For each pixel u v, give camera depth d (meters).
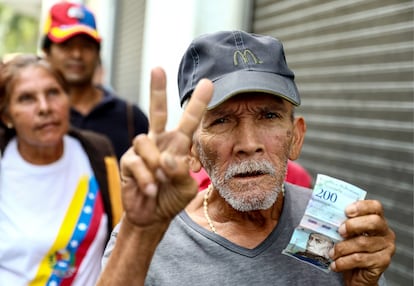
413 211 2.96
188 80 1.38
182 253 1.32
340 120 3.74
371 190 3.35
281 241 1.34
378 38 3.32
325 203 1.24
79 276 2.11
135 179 1.04
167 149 1.05
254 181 1.29
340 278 1.33
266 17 4.73
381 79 3.28
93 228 2.14
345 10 3.67
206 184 1.94
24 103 2.12
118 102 3.29
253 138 1.29
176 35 5.38
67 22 3.33
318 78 4.04
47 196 2.13
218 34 1.37
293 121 1.39
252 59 1.32
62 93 2.20
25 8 17.61
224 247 1.32
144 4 7.56
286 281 1.30
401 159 3.07
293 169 2.29
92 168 2.24
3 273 2.06
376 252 1.22
